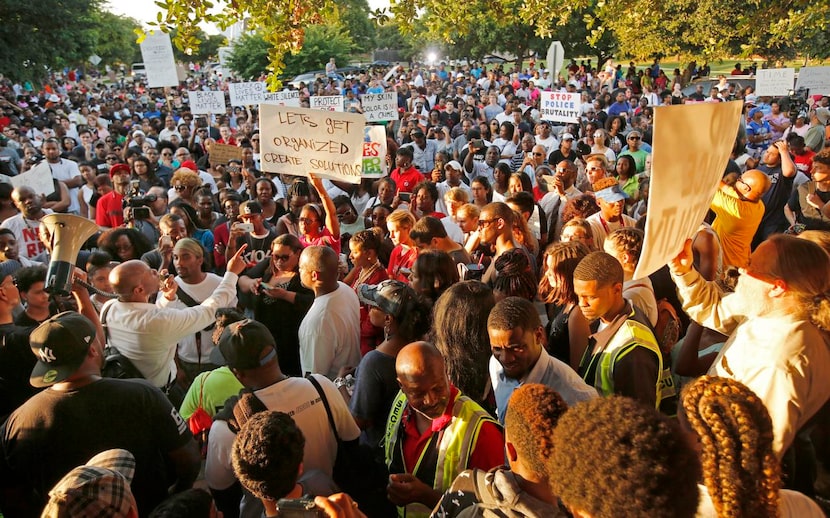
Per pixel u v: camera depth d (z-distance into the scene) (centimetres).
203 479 391
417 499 269
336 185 921
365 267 505
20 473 284
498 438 273
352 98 2311
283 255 482
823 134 1258
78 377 287
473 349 330
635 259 382
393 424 298
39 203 679
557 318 392
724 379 194
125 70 7631
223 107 1457
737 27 636
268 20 543
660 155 213
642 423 157
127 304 392
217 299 427
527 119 1795
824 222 639
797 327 243
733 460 178
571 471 159
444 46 4450
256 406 296
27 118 1858
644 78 2944
